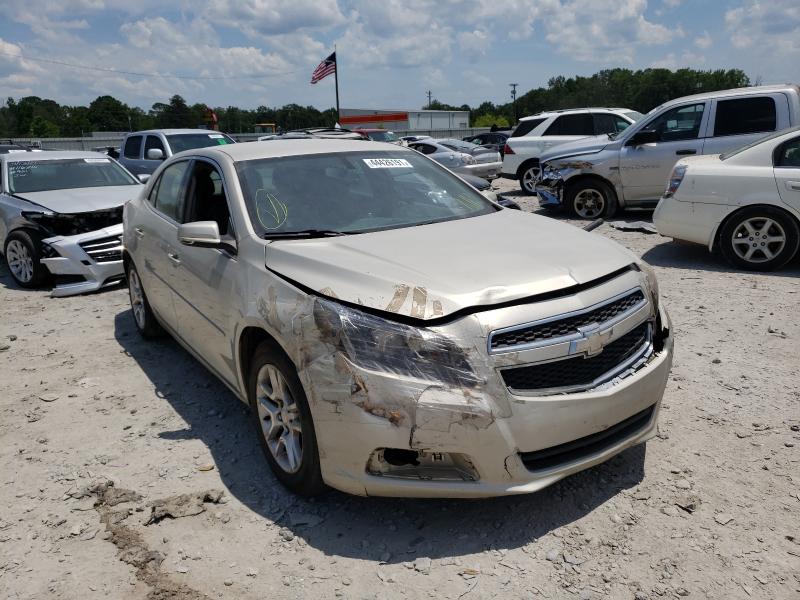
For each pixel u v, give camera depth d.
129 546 2.92
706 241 7.39
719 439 3.60
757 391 4.16
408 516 3.05
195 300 4.07
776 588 2.51
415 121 59.97
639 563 2.67
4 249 8.37
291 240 3.45
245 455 3.68
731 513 2.96
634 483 3.21
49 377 5.04
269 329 3.06
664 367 3.19
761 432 3.66
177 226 4.50
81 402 4.53
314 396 2.79
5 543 2.99
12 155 9.06
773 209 6.91
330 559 2.78
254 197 3.76
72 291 7.63
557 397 2.73
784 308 5.77
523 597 2.51
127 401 4.51
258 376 3.31
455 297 2.74
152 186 5.29
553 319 2.76
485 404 2.62
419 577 2.64
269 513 3.12
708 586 2.53
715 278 6.90
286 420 3.17
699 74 113.12
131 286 5.79
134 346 5.66
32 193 8.54
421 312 2.70
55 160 9.20
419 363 2.64
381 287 2.85
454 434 2.61
